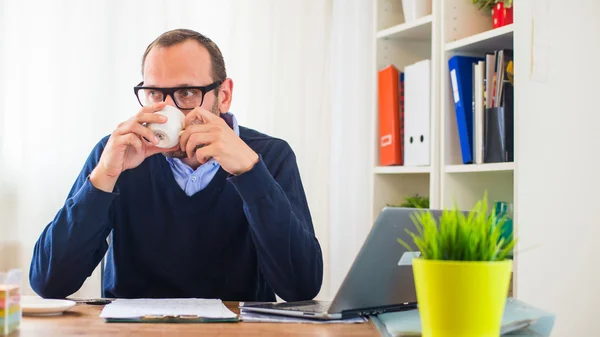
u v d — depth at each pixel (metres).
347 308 1.13
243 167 1.42
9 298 0.99
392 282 1.17
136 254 1.67
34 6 2.54
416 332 0.97
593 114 2.04
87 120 2.60
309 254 1.54
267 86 2.80
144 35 2.65
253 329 1.04
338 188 2.94
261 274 1.70
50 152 2.56
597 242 2.03
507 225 1.98
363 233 2.96
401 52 2.72
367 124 2.96
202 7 2.73
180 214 1.66
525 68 1.95
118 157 1.44
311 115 2.84
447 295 0.83
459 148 2.31
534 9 1.97
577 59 2.03
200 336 0.97
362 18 2.95
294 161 1.79
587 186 2.03
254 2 2.79
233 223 1.67
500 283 0.83
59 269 1.48
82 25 2.59
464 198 2.31
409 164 2.49
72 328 1.03
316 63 2.85
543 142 1.97
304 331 1.03
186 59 1.59
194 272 1.66
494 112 2.12
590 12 2.04
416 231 1.14
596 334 2.01
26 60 2.54
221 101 1.72
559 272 1.97
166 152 1.54
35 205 2.55
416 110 2.44
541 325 1.06
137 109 2.65
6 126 2.52
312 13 2.85
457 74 2.25
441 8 2.32
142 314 1.13
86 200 1.47
